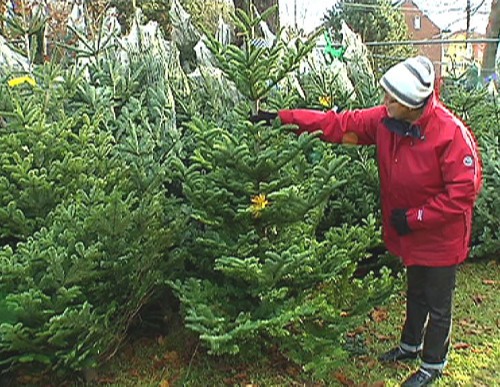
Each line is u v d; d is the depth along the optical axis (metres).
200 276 3.43
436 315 3.16
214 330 2.87
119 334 3.17
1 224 3.08
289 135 3.23
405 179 3.06
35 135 3.20
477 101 5.44
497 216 5.22
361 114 3.25
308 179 3.18
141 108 3.95
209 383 3.20
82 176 3.19
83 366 2.91
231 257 2.89
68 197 3.15
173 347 3.56
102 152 3.36
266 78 3.08
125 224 2.82
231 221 3.12
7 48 4.19
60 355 2.77
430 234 3.09
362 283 3.41
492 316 4.17
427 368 3.21
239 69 3.02
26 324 2.71
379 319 4.04
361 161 4.41
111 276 2.96
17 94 3.48
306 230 3.35
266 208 2.97
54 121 3.60
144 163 3.40
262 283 3.00
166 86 4.15
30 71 3.98
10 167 2.98
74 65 4.12
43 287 2.69
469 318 4.13
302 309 2.96
